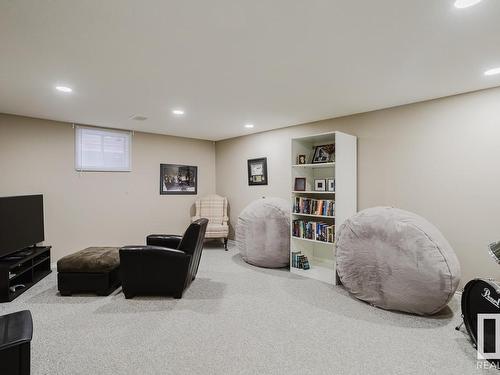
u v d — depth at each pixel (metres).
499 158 2.89
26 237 3.64
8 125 3.97
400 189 3.59
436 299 2.51
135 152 5.23
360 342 2.24
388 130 3.70
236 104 3.58
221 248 5.55
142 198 5.32
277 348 2.15
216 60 2.34
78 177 4.59
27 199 3.67
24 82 2.79
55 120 4.35
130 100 3.39
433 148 3.33
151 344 2.20
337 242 3.26
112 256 3.34
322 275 3.75
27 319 1.75
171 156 5.72
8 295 2.97
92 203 4.73
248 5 1.61
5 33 1.89
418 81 2.79
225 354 2.08
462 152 3.12
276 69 2.52
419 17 1.72
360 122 3.97
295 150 4.12
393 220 2.79
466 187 3.10
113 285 3.36
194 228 3.15
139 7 1.62
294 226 4.05
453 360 2.01
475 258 3.05
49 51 2.15
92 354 2.07
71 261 3.13
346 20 1.76
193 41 2.03
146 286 3.07
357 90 3.07
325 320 2.60
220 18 1.74
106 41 2.01
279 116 4.18
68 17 1.71
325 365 1.96
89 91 3.07
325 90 3.07
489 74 2.61
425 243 2.57
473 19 1.74
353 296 3.14
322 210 3.75
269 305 2.92
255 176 5.52
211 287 3.44
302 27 1.84
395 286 2.68
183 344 2.21
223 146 6.23
